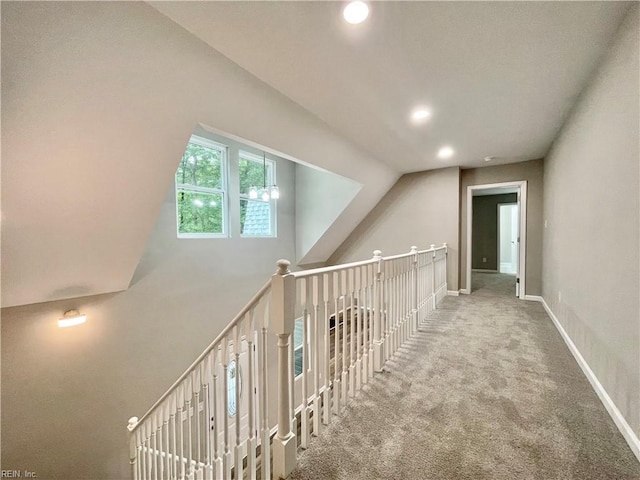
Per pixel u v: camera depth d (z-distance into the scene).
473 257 8.58
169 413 1.77
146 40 1.62
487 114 2.88
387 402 1.85
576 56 1.94
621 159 1.65
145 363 3.17
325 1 1.46
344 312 1.82
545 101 2.60
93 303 2.78
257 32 1.68
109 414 2.89
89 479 2.75
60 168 1.82
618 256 1.67
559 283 3.25
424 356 2.54
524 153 4.27
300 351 4.70
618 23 1.64
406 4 1.49
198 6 1.48
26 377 2.42
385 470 1.32
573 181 2.69
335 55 1.92
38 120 1.57
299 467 1.35
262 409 1.36
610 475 1.28
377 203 5.80
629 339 1.51
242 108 2.43
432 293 4.07
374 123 3.10
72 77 1.52
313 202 5.29
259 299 1.36
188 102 2.07
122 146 1.97
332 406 1.79
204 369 1.54
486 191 6.90
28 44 1.33
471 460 1.37
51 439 2.54
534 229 4.69
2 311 2.32
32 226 1.96
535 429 1.58
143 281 3.14
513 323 3.48
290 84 2.28
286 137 3.05
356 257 6.06
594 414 1.70
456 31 1.70
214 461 1.46
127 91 1.75
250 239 4.50
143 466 2.04
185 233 3.71
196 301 3.69
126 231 2.47
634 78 1.51
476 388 2.01
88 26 1.43
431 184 5.29
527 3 1.50
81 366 2.71
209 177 4.00
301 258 5.49
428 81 2.26
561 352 2.61
